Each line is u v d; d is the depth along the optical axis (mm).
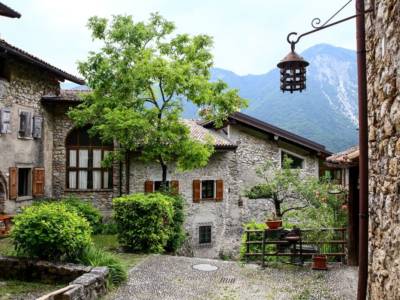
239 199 18484
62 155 16812
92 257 8555
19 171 15016
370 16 4469
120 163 16797
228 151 18203
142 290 8188
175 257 11430
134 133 13734
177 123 14359
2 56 13227
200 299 7773
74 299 6418
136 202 11914
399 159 3586
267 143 19062
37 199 15641
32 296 7078
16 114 14172
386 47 3861
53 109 16781
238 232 18391
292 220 17969
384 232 4047
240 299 7816
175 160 17188
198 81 13422
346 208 11781
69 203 15031
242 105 14305
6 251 10820
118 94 13977
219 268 10219
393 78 3680
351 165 8320
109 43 14219
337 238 11148
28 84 14891
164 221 12586
